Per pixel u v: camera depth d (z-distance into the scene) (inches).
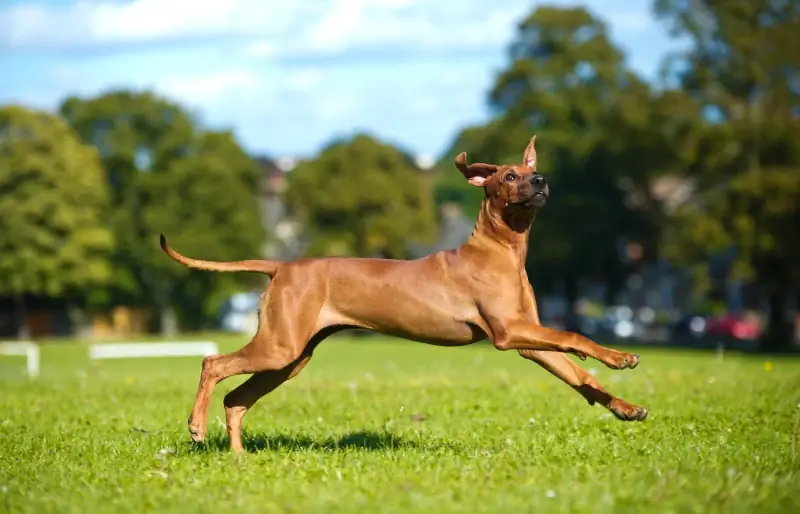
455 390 576.7
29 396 596.4
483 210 359.3
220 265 360.2
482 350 1440.7
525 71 2434.8
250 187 2935.5
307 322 356.8
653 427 422.3
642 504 265.0
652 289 3006.9
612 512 257.0
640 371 733.3
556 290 2564.0
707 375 672.4
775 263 1782.7
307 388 602.9
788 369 794.8
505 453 348.2
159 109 2824.8
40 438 411.5
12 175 2412.6
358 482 296.5
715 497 271.4
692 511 257.9
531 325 344.5
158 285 2795.3
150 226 2704.2
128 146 2760.8
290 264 362.3
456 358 1149.7
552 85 2455.7
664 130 2177.7
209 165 2704.2
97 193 2502.5
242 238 2753.4
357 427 444.5
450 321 354.0
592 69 2460.6
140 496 290.7
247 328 2913.4
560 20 2452.0
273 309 356.8
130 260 2783.0
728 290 2679.6
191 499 285.7
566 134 2388.0
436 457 344.8
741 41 1871.3
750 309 2623.0
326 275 359.6
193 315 2906.0
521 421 449.7
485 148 2455.7
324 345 1612.9
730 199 1769.2
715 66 1959.9
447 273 355.3
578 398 521.7
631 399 513.7
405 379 667.4
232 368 358.3
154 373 879.1
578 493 275.4
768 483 286.7
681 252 1966.0
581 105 2404.0
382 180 2711.6
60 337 2773.1
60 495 298.8
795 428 412.8
